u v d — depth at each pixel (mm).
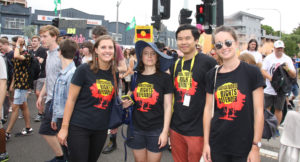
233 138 1875
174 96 2527
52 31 3320
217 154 1959
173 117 2512
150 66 2506
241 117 1846
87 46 4262
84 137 2273
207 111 2105
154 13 6770
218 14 6406
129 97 2492
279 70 4461
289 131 2242
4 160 3322
